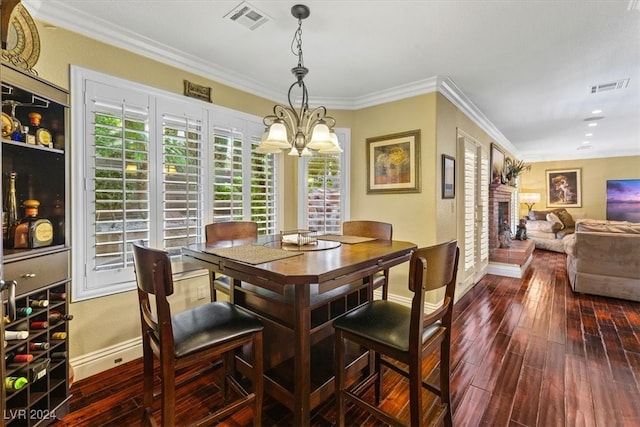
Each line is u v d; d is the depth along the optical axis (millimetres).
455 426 1623
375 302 1741
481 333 2738
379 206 3475
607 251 3643
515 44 2373
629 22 2072
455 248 1462
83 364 2047
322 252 1765
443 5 1894
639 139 6031
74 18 1945
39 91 1480
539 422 1649
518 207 8062
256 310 1863
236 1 1851
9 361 1474
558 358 2307
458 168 3721
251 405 1486
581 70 2852
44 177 1679
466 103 3738
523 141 6281
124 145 2197
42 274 1531
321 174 3615
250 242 2150
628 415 1697
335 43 2350
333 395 1868
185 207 2570
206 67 2684
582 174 7879
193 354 1291
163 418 1229
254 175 3162
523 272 4914
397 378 2086
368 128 3551
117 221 2170
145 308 1465
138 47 2270
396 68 2795
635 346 2488
